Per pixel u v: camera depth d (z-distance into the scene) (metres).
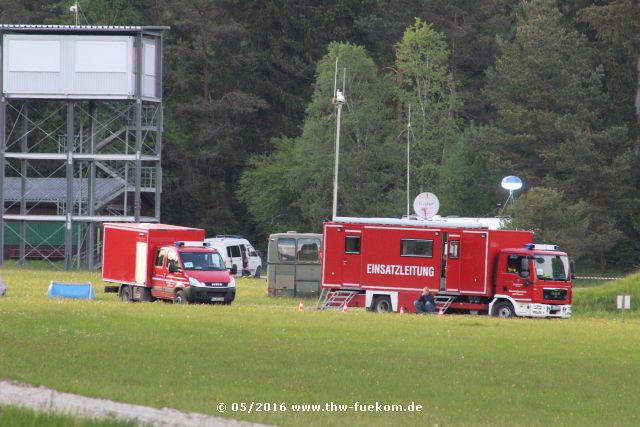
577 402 99.19
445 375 110.19
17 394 93.44
